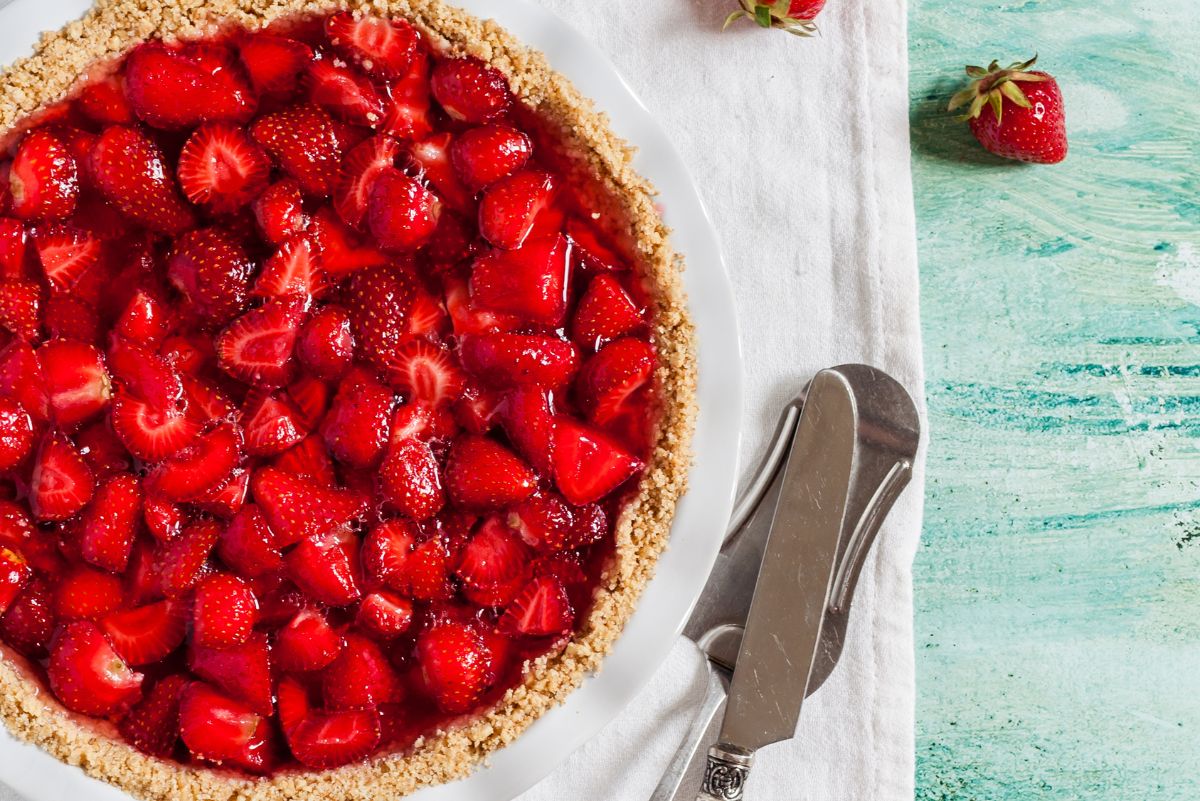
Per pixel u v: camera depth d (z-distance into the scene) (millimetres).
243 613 714
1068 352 803
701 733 754
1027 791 796
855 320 790
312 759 719
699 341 739
